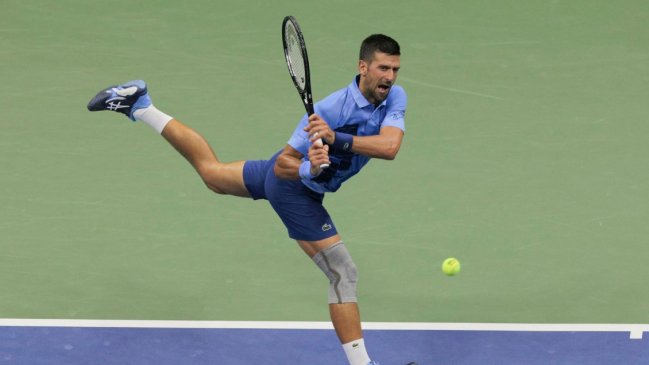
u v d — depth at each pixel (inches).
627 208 1073.5
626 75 1291.8
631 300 952.3
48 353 877.8
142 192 1094.4
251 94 1252.5
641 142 1171.9
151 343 892.0
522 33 1368.1
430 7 1417.3
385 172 1125.1
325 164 776.3
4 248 1011.9
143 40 1347.2
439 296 956.0
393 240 1029.2
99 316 924.6
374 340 898.1
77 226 1044.5
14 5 1406.3
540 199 1087.0
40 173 1119.0
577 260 1004.6
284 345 892.0
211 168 930.1
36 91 1250.6
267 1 1422.2
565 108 1231.5
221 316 927.0
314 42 1342.3
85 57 1312.7
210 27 1373.0
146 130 1191.6
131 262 997.8
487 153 1155.9
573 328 915.4
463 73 1293.1
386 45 788.6
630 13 1407.5
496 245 1024.2
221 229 1044.5
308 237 842.8
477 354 883.4
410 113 1217.4
